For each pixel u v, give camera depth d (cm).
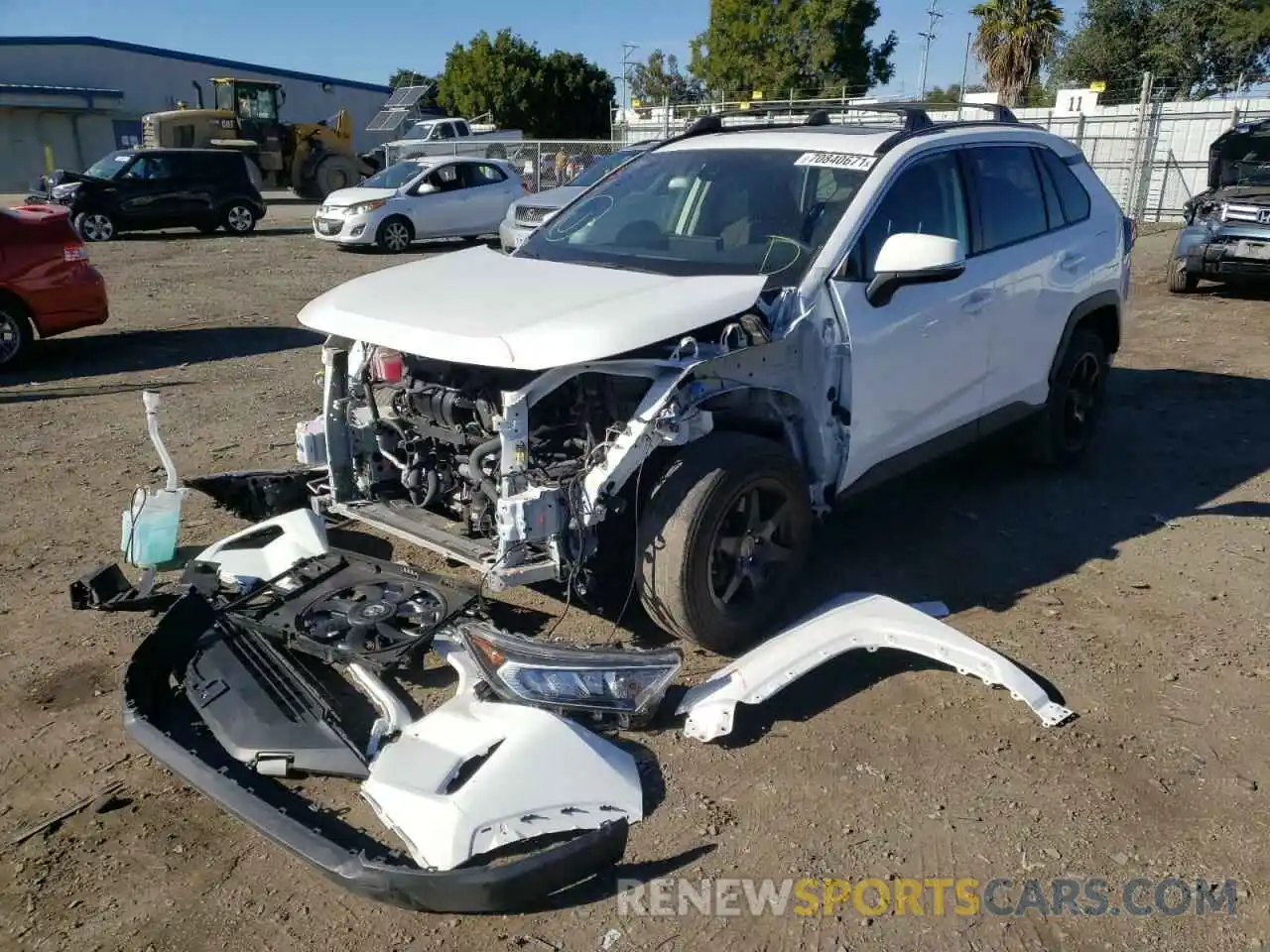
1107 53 3803
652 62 6119
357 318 381
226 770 298
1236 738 348
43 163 4231
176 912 269
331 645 337
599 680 325
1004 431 537
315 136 3012
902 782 323
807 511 396
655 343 351
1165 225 2112
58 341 1021
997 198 500
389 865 254
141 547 412
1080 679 383
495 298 378
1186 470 611
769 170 457
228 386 832
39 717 354
